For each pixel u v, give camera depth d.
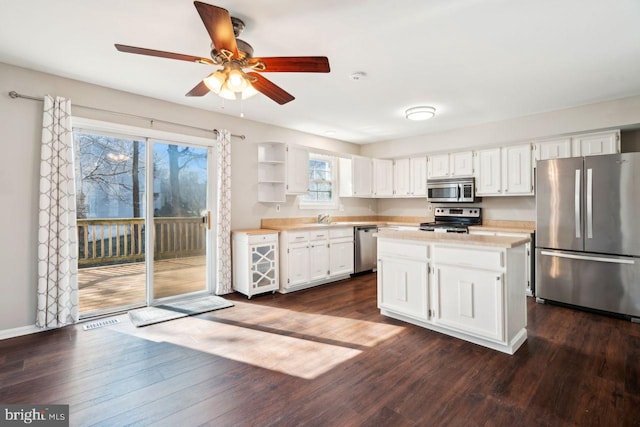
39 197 2.81
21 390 1.97
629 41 2.31
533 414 1.75
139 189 3.56
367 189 5.81
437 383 2.05
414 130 5.04
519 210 4.67
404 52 2.50
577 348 2.54
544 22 2.07
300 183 4.75
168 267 3.75
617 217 3.23
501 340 2.40
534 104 3.75
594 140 3.81
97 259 3.37
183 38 2.29
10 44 2.37
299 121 4.50
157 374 2.16
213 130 4.01
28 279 2.81
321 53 2.50
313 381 2.08
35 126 2.82
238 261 4.09
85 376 2.13
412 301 2.96
